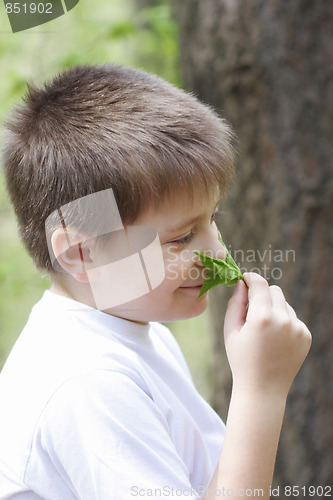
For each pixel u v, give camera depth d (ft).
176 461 3.30
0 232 14.43
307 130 7.46
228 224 7.89
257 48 7.41
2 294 14.99
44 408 3.37
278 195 7.56
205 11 7.72
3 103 11.80
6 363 3.90
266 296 3.85
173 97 4.08
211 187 3.80
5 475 3.51
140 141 3.70
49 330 3.79
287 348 3.69
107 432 3.23
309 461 7.71
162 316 3.84
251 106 7.55
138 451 3.22
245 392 3.58
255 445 3.43
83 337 3.67
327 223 7.55
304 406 7.70
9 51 13.05
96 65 4.57
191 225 3.77
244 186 7.72
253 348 3.65
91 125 3.84
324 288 7.58
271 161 7.55
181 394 4.06
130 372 3.50
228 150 4.08
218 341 8.42
